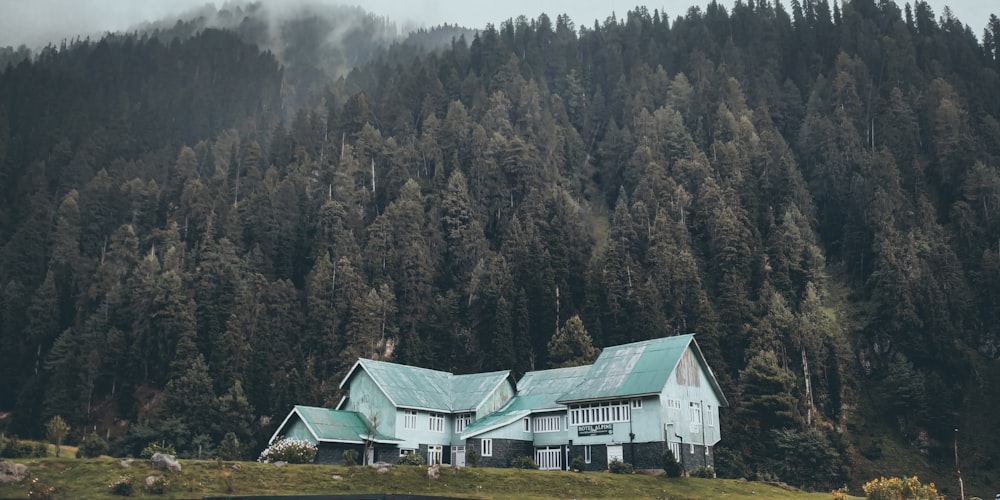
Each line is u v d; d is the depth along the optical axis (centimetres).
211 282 13875
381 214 16662
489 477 6594
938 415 11450
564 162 19488
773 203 16375
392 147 18362
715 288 14150
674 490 6850
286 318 13575
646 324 12306
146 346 13038
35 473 5362
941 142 16612
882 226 14600
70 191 18712
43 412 12025
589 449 8006
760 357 11381
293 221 16050
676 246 14500
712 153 17925
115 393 12775
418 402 8256
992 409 11794
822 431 11581
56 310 14562
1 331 14250
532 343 13125
